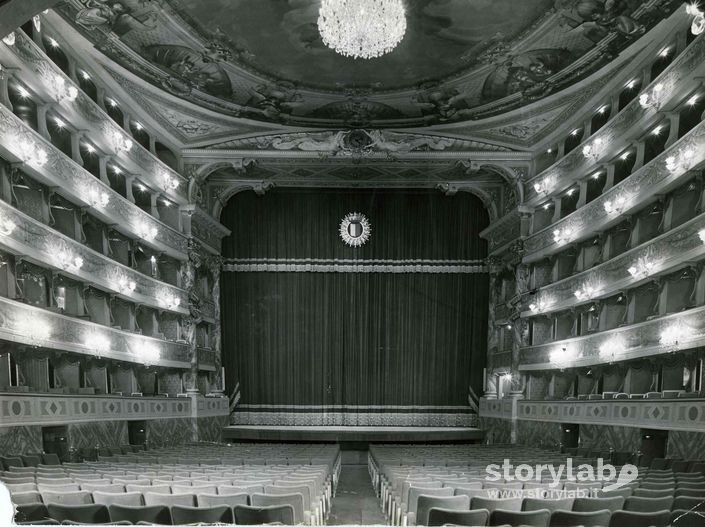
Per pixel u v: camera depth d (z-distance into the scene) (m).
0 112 10.59
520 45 14.73
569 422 15.66
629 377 14.27
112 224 15.70
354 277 23.67
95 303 15.23
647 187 13.23
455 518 4.45
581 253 17.16
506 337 21.86
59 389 12.86
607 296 15.48
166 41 14.63
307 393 23.25
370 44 10.40
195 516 4.62
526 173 19.88
